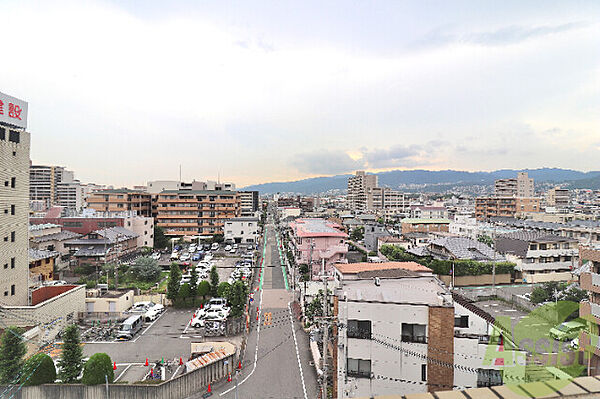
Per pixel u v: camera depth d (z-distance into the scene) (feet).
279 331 123.03
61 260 199.00
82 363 82.69
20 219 123.65
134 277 182.29
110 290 151.33
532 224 271.08
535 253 188.34
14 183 121.29
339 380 75.25
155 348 107.55
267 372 94.12
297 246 199.41
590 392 14.58
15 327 90.38
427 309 72.02
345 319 74.64
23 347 80.79
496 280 184.24
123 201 308.19
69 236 215.92
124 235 228.43
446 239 209.36
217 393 83.92
